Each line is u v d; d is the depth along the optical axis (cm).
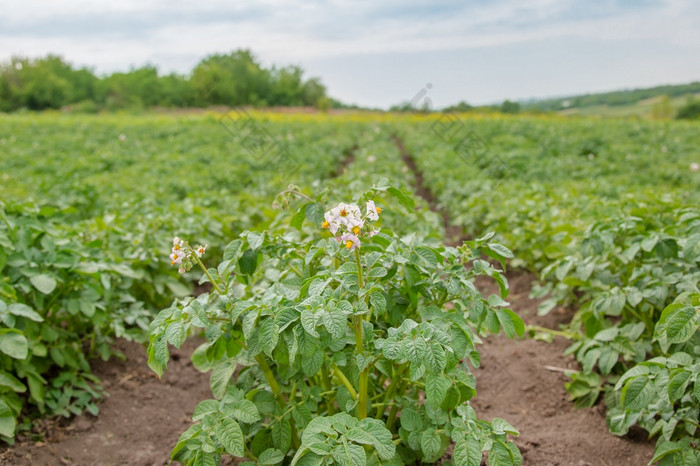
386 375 263
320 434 200
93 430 359
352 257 250
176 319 219
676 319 234
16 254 361
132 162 1700
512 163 1537
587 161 1627
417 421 230
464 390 235
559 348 459
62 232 453
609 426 336
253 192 1024
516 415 376
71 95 6738
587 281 418
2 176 1269
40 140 2341
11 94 6259
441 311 236
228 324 233
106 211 813
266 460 229
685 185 1162
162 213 629
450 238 859
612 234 393
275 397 248
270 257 276
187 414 388
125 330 435
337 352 233
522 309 567
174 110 5659
